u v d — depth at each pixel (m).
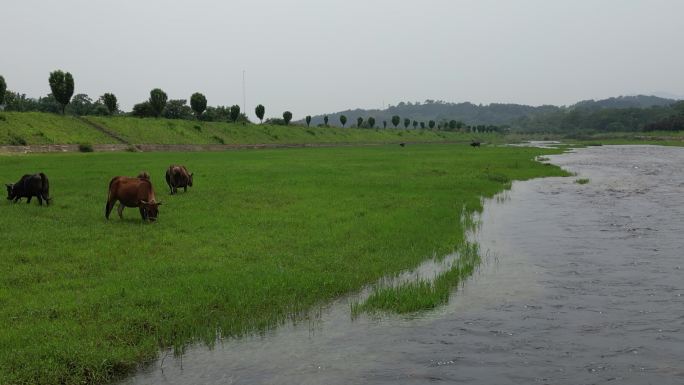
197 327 8.26
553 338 8.01
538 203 22.41
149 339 7.76
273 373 6.91
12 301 9.02
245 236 14.27
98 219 16.20
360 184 27.08
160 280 10.22
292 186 25.80
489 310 9.27
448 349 7.62
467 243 14.26
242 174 32.12
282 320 8.71
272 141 92.50
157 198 21.05
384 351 7.57
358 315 8.98
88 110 101.56
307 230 15.22
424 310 9.26
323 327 8.47
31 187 18.47
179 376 6.86
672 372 6.88
